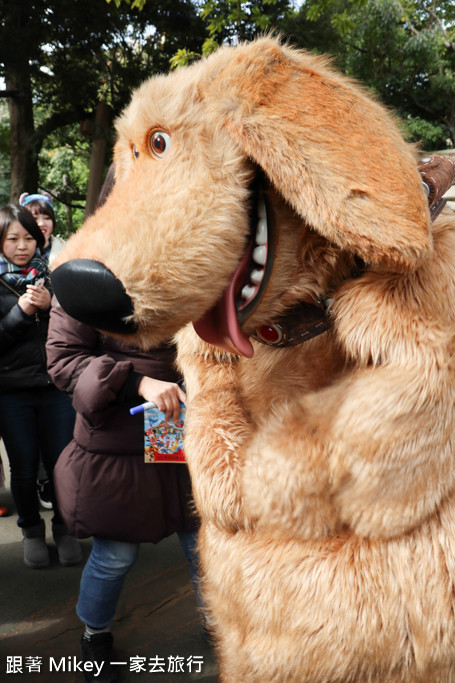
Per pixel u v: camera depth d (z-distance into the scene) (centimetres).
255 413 136
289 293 120
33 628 299
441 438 111
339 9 1130
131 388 228
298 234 117
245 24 764
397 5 1684
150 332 113
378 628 117
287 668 124
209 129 111
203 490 133
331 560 120
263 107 107
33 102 1450
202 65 121
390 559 118
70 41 1230
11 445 343
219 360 148
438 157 138
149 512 237
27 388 335
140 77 1266
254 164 113
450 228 123
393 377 110
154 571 348
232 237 111
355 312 114
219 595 138
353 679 122
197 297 111
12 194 1446
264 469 120
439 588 117
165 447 229
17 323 325
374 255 102
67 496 240
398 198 102
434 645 118
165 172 113
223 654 145
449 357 110
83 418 240
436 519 119
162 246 107
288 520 120
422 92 1861
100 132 1117
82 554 373
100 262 109
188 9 1216
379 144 105
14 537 393
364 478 111
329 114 106
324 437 116
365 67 1809
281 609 123
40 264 351
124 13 1205
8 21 1190
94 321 111
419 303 112
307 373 129
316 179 102
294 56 121
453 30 1945
